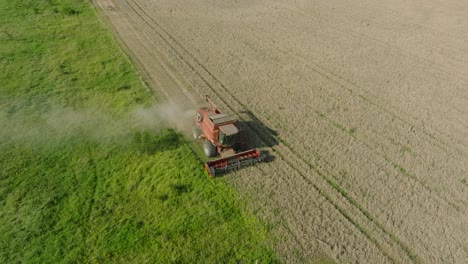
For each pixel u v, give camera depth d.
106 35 32.22
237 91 25.56
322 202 17.56
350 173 19.33
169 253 14.91
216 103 24.11
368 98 25.58
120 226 15.91
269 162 19.75
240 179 18.59
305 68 28.91
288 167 19.48
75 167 18.80
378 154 20.67
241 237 15.70
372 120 23.38
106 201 17.09
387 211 17.28
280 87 26.30
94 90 24.86
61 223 15.89
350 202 17.67
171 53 29.92
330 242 15.71
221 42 32.22
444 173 19.55
